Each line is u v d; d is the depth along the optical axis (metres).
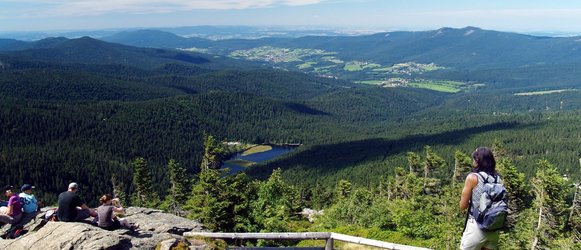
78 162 176.88
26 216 15.40
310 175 170.38
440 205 48.75
